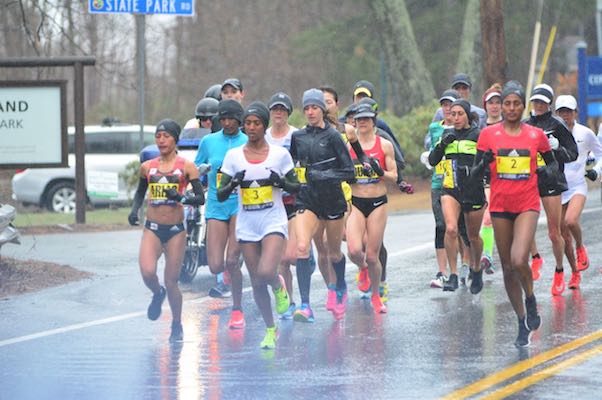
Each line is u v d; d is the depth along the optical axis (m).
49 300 29.30
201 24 116.19
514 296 22.88
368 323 25.80
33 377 20.83
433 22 100.25
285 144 26.44
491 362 21.45
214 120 32.56
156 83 112.44
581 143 30.11
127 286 31.41
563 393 19.03
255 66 116.69
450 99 30.55
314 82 116.06
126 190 59.81
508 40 97.94
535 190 22.56
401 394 19.09
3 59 45.31
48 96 45.06
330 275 26.45
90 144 60.62
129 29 101.06
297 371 20.97
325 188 25.39
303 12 119.50
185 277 32.12
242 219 23.41
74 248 39.28
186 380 20.39
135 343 23.92
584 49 63.06
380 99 97.69
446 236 29.14
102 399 19.14
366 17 99.50
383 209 26.81
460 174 28.59
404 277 32.56
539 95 27.05
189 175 23.92
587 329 24.55
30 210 60.31
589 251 36.28
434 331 24.70
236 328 25.38
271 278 23.03
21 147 45.00
